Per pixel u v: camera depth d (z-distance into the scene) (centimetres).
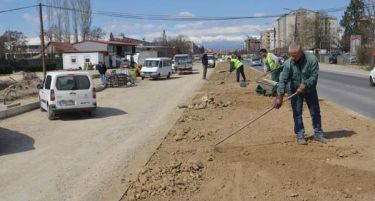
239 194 665
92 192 748
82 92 1673
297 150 877
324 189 661
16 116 1789
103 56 7750
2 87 3331
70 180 829
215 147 947
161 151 985
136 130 1357
